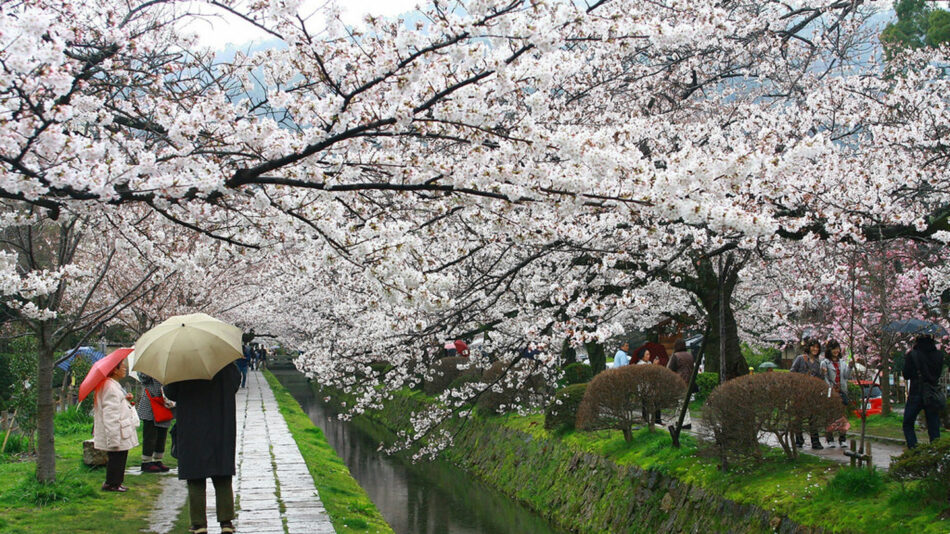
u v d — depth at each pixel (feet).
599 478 37.73
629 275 27.89
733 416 28.63
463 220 22.35
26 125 12.55
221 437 20.56
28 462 36.50
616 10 14.93
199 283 46.14
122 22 17.63
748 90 44.78
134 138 17.31
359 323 40.45
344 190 15.15
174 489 30.09
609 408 38.27
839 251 25.85
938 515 19.60
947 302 41.11
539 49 13.56
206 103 15.14
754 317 61.00
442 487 50.80
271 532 24.99
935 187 26.37
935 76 31.32
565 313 25.84
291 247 19.51
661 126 31.83
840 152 29.12
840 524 21.81
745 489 27.17
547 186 14.48
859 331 34.42
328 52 14.69
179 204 16.11
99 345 60.44
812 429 28.45
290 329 97.09
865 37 38.45
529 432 49.80
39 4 15.25
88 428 49.62
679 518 29.84
